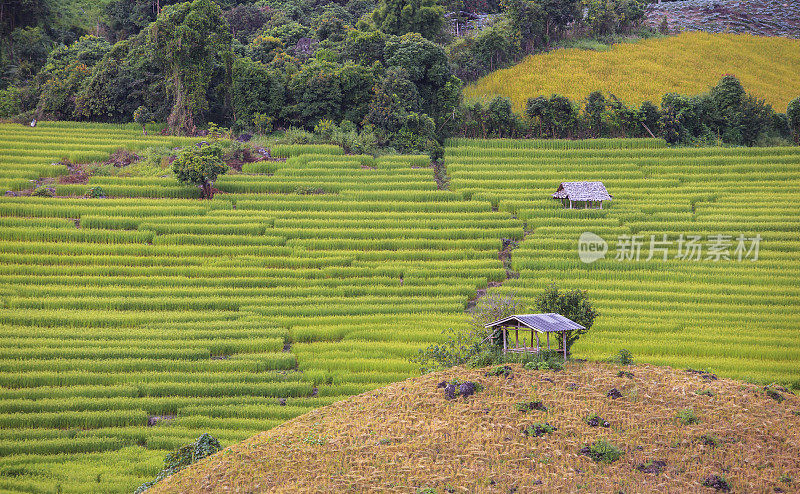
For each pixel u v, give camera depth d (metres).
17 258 60.53
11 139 81.00
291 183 75.06
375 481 28.22
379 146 85.31
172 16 84.56
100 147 79.94
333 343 51.28
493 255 64.75
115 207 68.44
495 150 85.50
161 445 39.03
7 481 34.50
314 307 55.81
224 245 65.25
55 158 77.94
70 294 56.62
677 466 28.41
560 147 87.62
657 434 30.56
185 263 62.31
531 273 61.28
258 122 85.50
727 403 33.28
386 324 54.03
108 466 36.72
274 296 58.16
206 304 56.09
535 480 27.66
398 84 86.94
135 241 65.06
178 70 84.50
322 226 68.25
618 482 27.41
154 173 76.06
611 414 32.25
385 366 47.91
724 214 70.69
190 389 45.00
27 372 45.81
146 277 59.19
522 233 67.19
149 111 87.81
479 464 28.95
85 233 64.44
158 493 29.20
